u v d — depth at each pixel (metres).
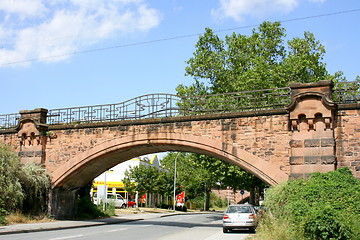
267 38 37.31
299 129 18.73
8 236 16.42
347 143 17.97
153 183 47.78
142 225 25.42
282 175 19.27
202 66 35.94
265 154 19.84
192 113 25.36
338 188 14.56
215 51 37.06
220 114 21.22
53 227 20.78
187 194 66.69
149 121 23.05
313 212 12.48
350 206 13.50
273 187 18.00
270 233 14.26
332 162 17.78
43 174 25.45
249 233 19.80
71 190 27.98
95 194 50.16
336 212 12.34
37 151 26.09
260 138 20.09
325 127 18.23
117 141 23.89
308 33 37.06
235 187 35.12
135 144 23.36
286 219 14.88
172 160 75.81
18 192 23.58
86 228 21.95
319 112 18.27
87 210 30.36
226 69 36.47
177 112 22.77
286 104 20.36
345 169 17.05
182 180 64.88
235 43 37.12
